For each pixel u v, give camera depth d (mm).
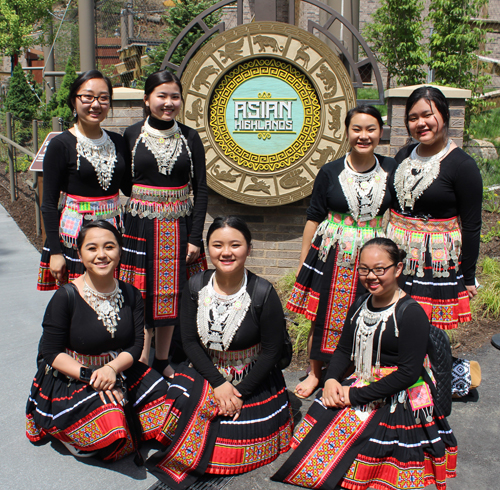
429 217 2783
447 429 2316
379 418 2338
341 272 2904
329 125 4359
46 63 13320
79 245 2504
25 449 2654
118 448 2502
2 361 3559
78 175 2863
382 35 8180
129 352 2613
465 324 4012
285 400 2635
